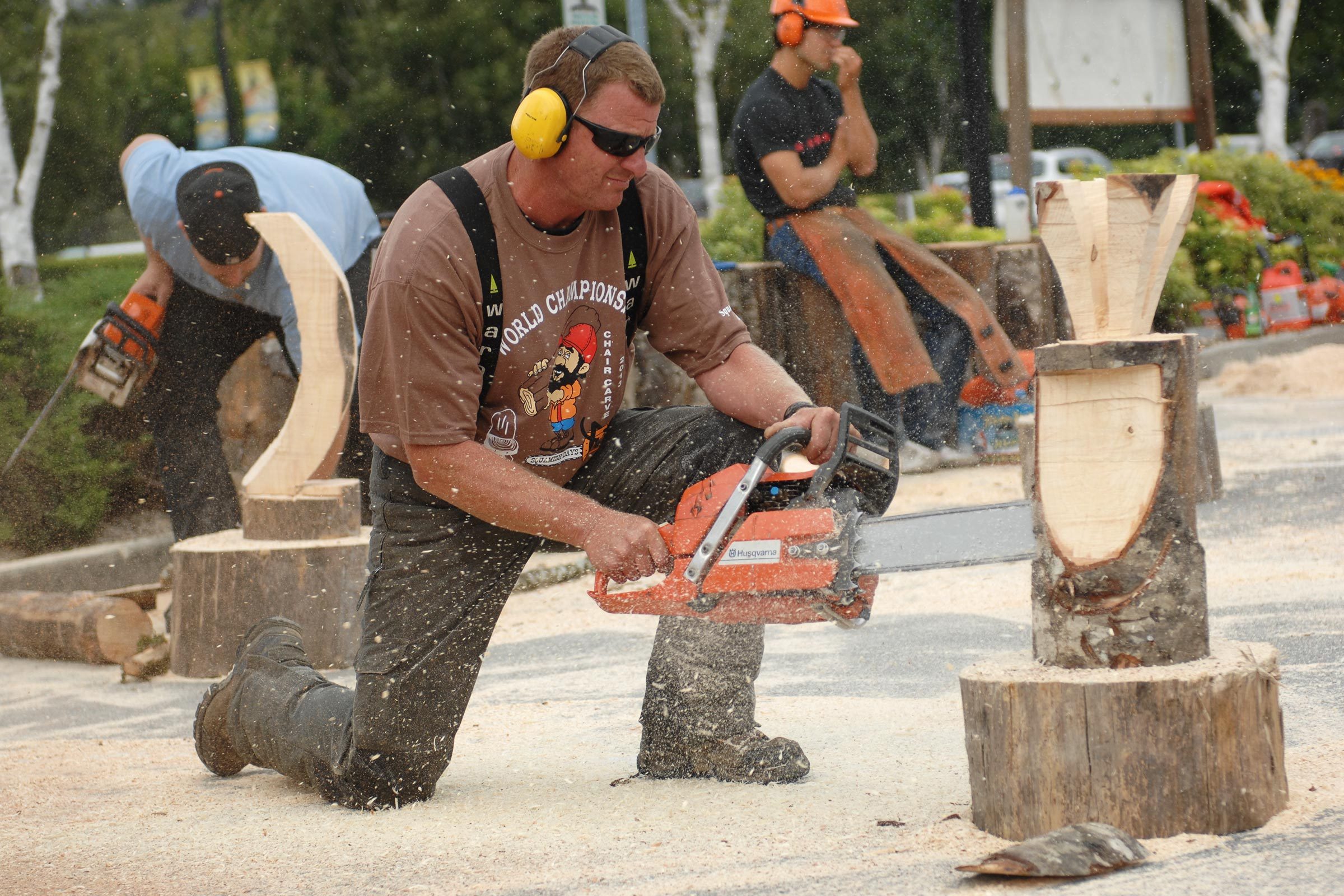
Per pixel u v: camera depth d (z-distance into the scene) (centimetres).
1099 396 533
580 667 1062
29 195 3719
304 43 6431
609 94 583
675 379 1733
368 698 664
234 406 1722
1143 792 519
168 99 5862
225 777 795
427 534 656
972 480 1753
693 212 685
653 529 612
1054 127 6062
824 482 599
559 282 631
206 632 1148
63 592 1677
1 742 956
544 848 588
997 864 484
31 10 5225
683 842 580
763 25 6181
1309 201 3491
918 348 1744
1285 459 1738
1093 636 541
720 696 688
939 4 5266
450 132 6431
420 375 613
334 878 566
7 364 1958
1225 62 6588
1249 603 1024
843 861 534
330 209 1419
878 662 971
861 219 1772
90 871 598
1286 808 546
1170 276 2930
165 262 1344
